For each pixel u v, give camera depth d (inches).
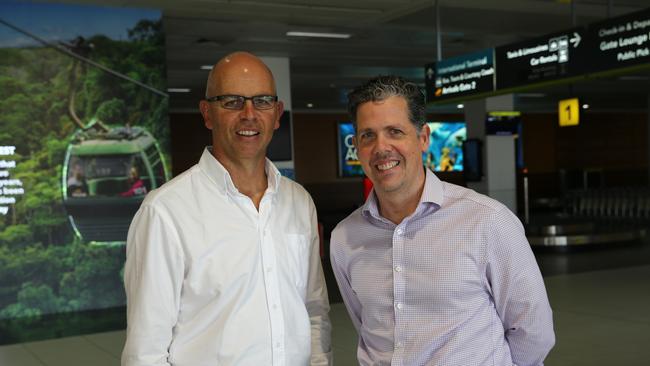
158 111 331.9
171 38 411.5
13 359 229.6
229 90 80.0
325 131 981.8
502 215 77.9
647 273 346.6
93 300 315.3
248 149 80.5
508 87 342.6
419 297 78.5
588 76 299.9
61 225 310.2
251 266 80.0
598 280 331.3
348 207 984.9
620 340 218.8
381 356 81.4
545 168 1107.9
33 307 304.3
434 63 383.9
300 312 84.4
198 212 79.0
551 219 619.5
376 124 77.5
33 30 305.4
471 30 420.2
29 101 304.8
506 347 81.5
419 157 80.2
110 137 320.5
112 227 319.6
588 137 1122.0
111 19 321.4
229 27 384.5
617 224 630.5
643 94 896.9
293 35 417.1
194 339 78.8
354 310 90.0
